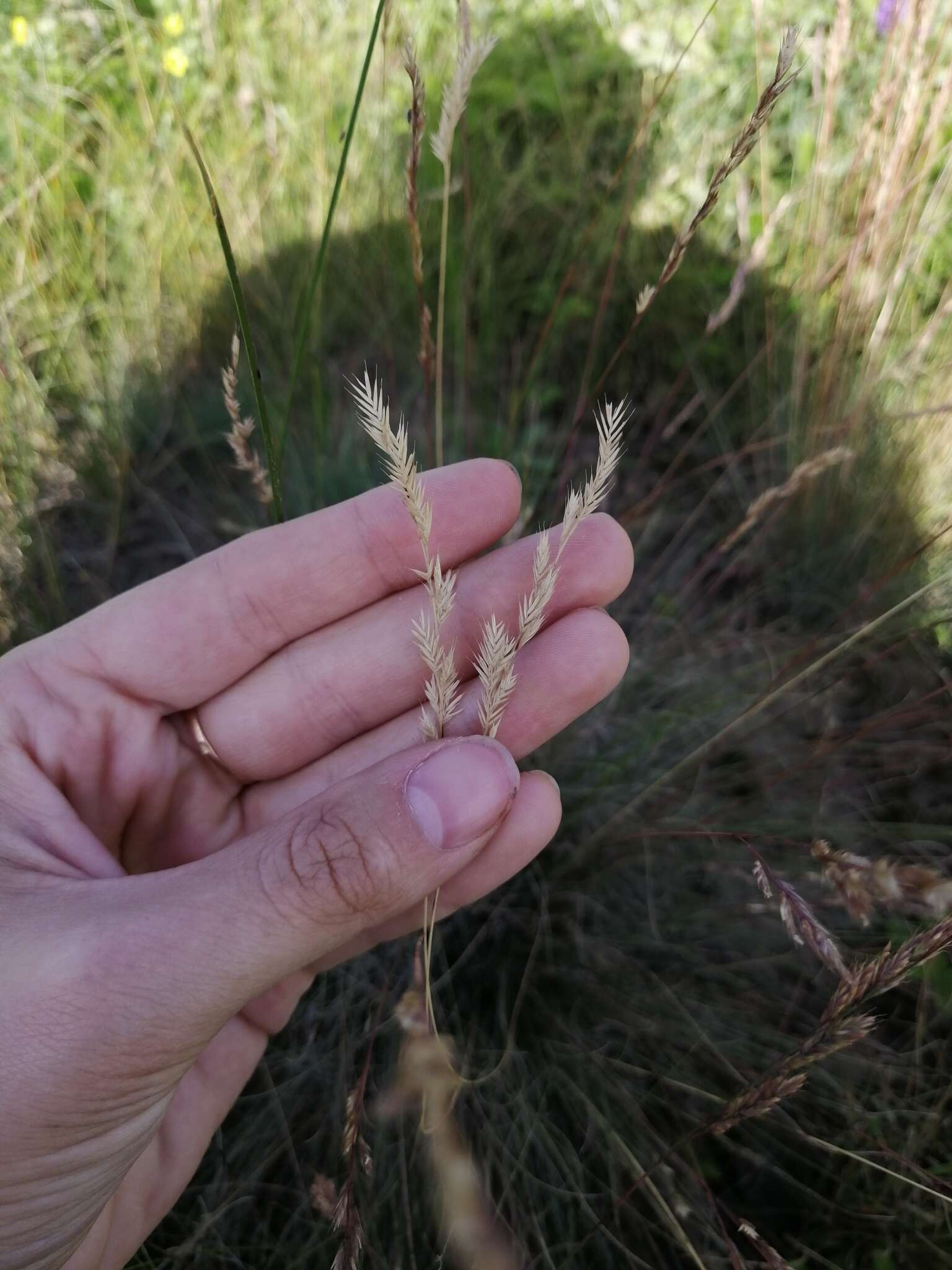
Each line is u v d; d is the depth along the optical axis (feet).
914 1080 0.69
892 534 0.96
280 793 0.66
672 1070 0.70
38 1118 0.45
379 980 0.76
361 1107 0.51
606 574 0.60
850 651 0.90
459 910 0.78
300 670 0.63
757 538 0.92
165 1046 0.45
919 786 0.86
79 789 0.60
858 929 0.75
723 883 0.80
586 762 0.83
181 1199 0.67
